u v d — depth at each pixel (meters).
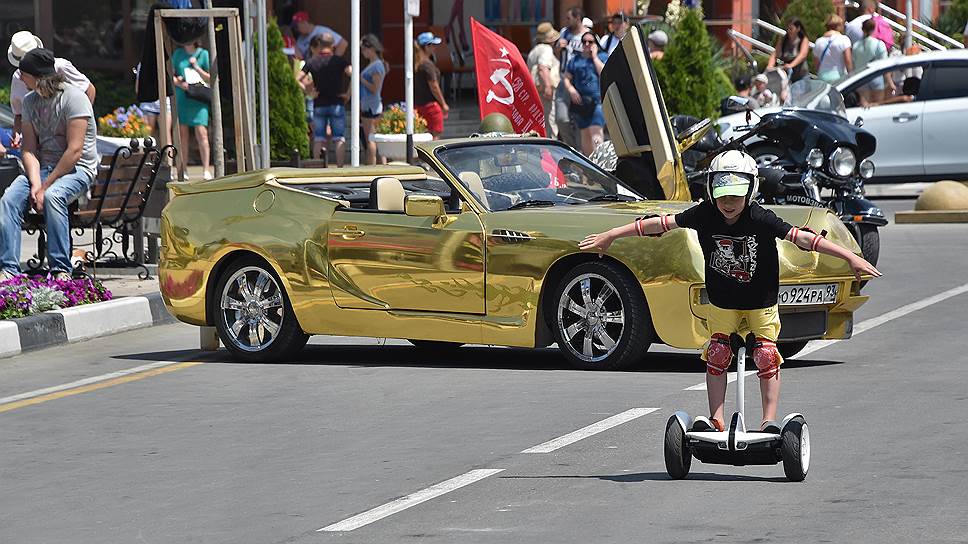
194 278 28.38
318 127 59.16
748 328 17.91
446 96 74.50
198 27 42.78
